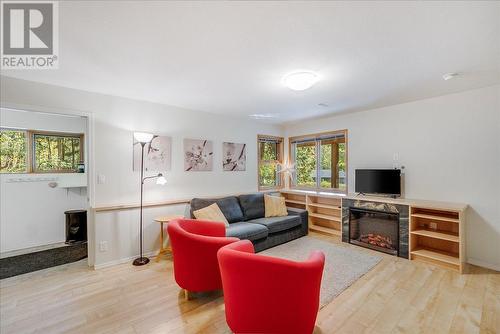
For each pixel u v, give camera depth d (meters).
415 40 1.80
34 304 2.16
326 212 4.73
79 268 2.97
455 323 1.87
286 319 1.56
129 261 3.21
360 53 2.00
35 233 3.80
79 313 2.02
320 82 2.70
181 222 2.57
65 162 4.27
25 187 3.74
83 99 2.97
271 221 3.86
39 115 3.91
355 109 4.02
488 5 1.39
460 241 2.75
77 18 1.50
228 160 4.56
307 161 5.26
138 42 1.81
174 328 1.84
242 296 1.61
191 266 2.18
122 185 3.27
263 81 2.65
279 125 5.51
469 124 3.04
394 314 2.00
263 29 1.64
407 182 3.63
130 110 3.34
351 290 2.40
